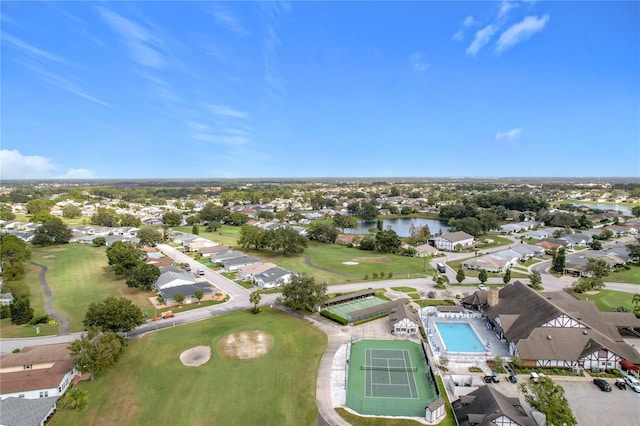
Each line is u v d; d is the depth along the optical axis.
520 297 87.69
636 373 65.06
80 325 89.81
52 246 184.50
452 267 145.38
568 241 183.25
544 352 68.25
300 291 94.62
